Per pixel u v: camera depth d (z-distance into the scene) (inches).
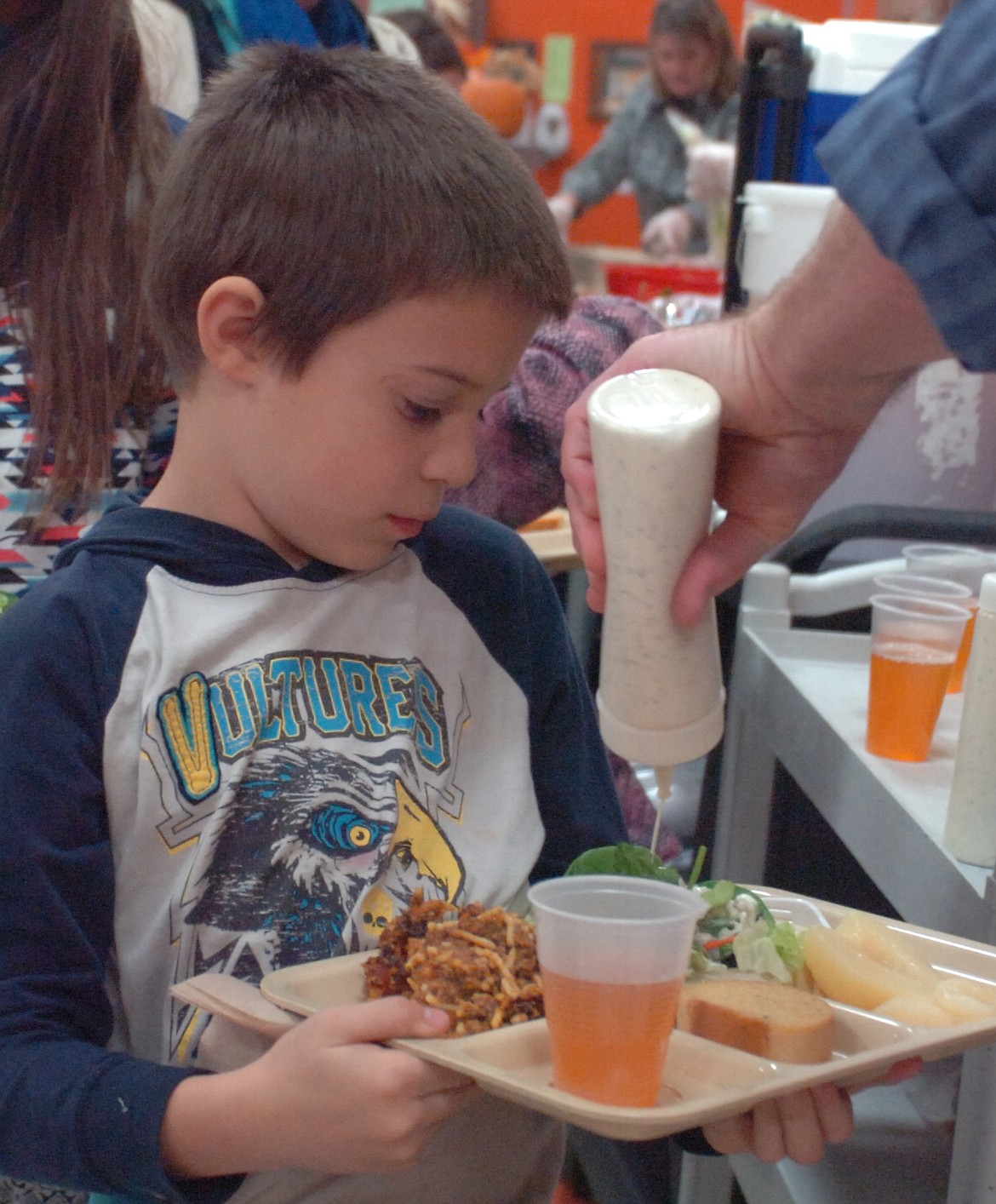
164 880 37.7
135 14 67.6
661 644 36.4
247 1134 30.6
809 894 65.1
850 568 65.1
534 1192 41.7
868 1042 34.4
